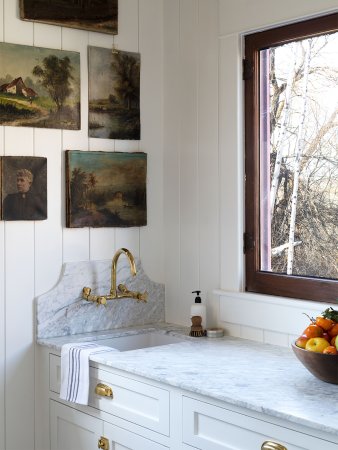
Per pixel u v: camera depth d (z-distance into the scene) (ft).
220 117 9.97
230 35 9.75
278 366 8.02
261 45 9.48
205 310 10.01
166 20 10.95
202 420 7.22
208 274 10.26
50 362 9.62
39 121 9.75
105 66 10.41
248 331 9.61
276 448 6.40
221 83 9.93
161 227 11.04
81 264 10.19
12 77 9.52
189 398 7.33
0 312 9.52
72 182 10.01
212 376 7.55
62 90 9.96
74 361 8.90
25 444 9.82
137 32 10.78
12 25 9.57
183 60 10.63
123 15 10.63
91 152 10.21
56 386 9.52
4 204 9.46
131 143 10.74
